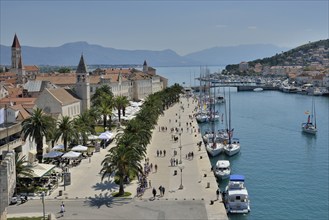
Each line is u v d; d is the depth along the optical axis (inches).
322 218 2962.6
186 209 2687.0
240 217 2945.4
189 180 3425.2
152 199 2898.6
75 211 2625.5
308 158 4820.4
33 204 2753.4
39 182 3147.1
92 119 5206.7
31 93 6948.8
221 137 5502.0
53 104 5295.3
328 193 3511.3
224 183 3708.2
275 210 3110.2
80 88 6412.4
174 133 6048.2
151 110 5723.4
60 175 3422.7
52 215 2445.9
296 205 3221.0
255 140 5940.0
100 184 3235.7
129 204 2780.5
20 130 3816.4
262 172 4183.1
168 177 3528.5
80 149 4092.0
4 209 1873.8
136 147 3179.1
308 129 6481.3
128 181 3292.3
